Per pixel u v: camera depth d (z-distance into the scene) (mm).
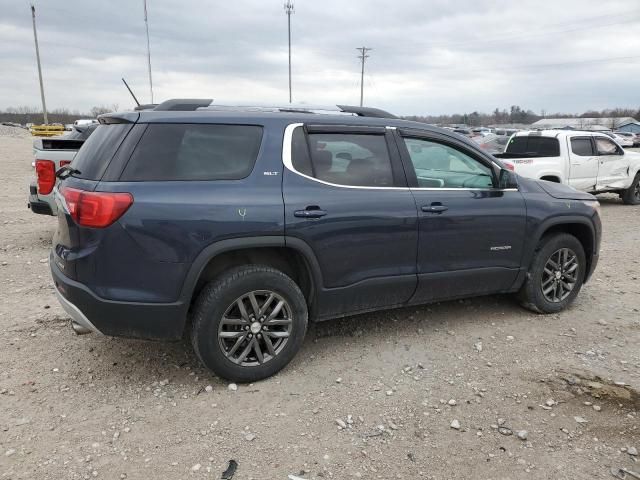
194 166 3389
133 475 2703
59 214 3504
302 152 3693
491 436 3055
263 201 3449
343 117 3938
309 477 2703
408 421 3197
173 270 3260
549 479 2703
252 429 3104
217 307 3393
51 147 6891
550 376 3742
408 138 4188
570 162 11305
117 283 3211
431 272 4176
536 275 4766
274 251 3738
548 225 4695
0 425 3090
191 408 3312
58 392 3473
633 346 4254
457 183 4391
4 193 12875
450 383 3646
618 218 10859
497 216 4410
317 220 3605
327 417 3232
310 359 3980
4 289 5492
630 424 3170
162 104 4105
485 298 5352
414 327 4594
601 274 6348
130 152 3270
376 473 2740
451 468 2783
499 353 4109
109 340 4258
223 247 3350
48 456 2830
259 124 3627
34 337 4301
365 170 3920
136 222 3164
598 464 2816
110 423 3141
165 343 4215
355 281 3855
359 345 4230
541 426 3148
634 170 12547
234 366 3516
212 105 4172
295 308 3646
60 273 3408
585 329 4594
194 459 2832
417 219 4016
